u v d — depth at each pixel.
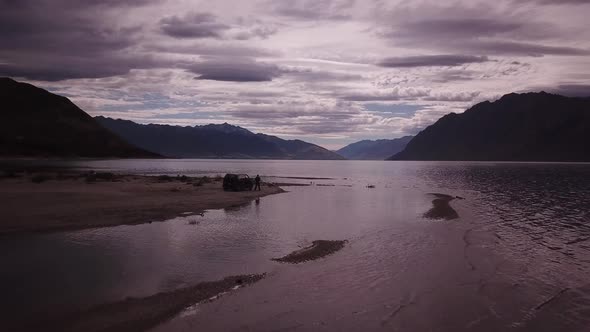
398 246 17.11
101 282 11.52
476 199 38.56
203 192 38.75
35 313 9.34
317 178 83.31
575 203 34.97
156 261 13.84
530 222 24.30
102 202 27.58
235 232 19.48
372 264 14.21
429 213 27.80
